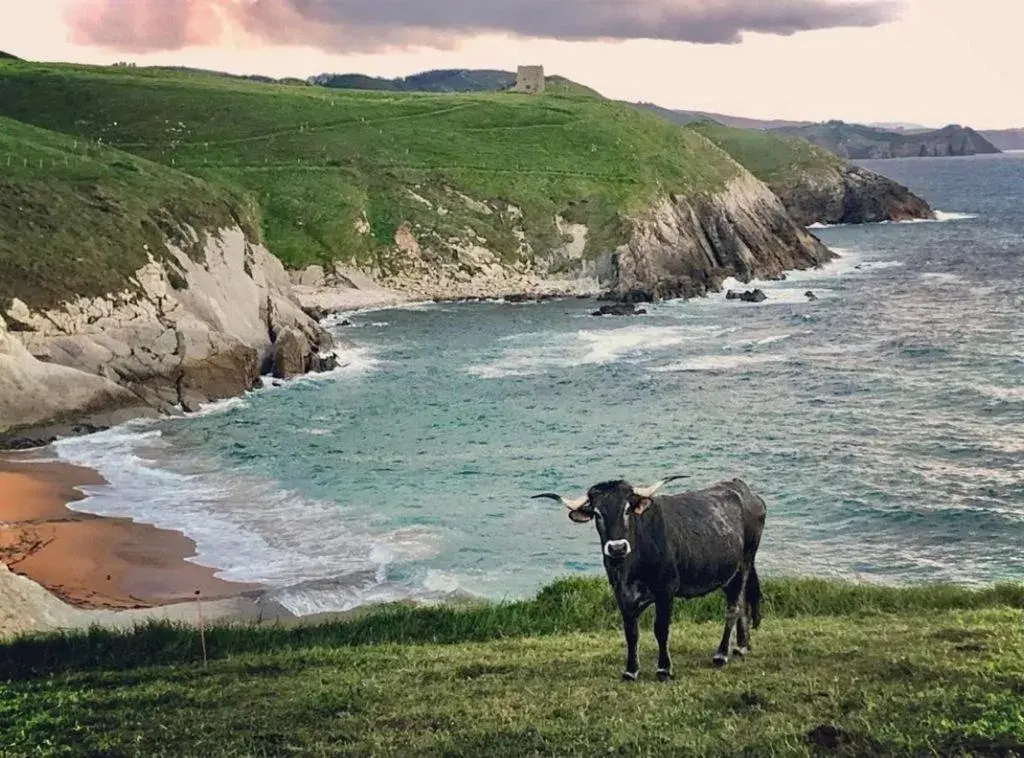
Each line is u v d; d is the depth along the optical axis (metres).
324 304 93.19
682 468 46.53
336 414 56.88
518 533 37.75
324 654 19.20
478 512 40.25
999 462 46.50
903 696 13.12
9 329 55.25
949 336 77.31
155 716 15.16
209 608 29.55
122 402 55.06
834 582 26.70
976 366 67.12
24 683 18.05
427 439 51.69
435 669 17.11
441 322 87.31
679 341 77.88
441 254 102.94
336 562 34.66
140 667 19.45
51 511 40.06
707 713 13.20
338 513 40.09
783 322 85.44
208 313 65.88
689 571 14.93
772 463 47.12
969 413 55.56
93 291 59.56
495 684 15.80
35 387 52.22
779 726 12.39
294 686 16.52
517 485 44.03
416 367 69.50
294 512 40.22
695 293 100.19
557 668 16.56
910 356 70.81
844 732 11.88
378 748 13.04
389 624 22.94
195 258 69.25
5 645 21.45
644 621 22.25
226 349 61.88
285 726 14.32
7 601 26.52
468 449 49.81
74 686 17.72
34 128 85.75
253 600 30.27
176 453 49.00
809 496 42.44
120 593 31.66
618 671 16.02
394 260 101.50
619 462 47.53
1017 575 33.66
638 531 14.54
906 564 34.94
